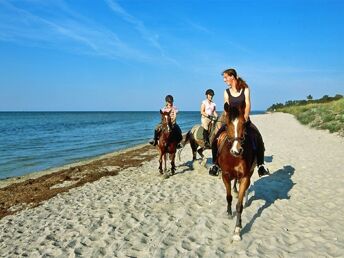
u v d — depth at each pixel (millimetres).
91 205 10539
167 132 13391
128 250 6992
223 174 7719
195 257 6488
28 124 82125
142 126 68625
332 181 11594
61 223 9055
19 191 14266
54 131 54156
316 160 15516
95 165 19484
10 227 9297
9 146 32375
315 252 6438
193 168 15023
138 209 9664
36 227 9055
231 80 7707
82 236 7969
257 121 49000
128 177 14664
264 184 11492
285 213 8641
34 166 21844
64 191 13148
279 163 15086
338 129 26125
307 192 10406
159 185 12398
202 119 12680
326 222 7902
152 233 7824
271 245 6828
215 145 8078
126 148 30094
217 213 8789
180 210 9250
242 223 8016
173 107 13773
